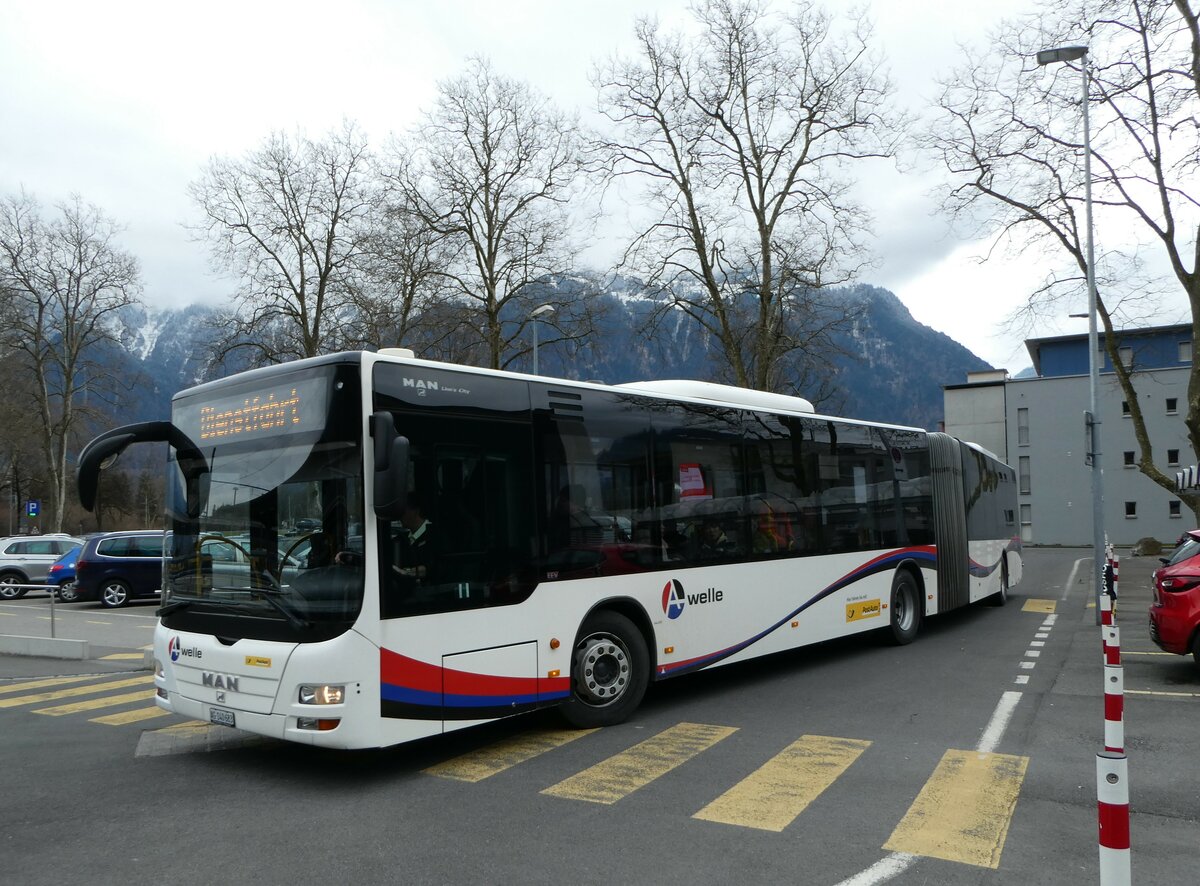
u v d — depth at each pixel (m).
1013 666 10.88
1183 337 56.97
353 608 6.12
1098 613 15.34
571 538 7.77
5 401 45.91
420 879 4.59
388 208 30.20
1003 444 63.34
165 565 7.34
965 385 64.50
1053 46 20.83
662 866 4.69
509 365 31.11
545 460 7.63
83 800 6.11
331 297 32.16
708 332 28.23
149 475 74.69
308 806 5.87
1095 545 16.03
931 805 5.59
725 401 10.08
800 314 26.34
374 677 6.17
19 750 7.69
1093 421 16.19
